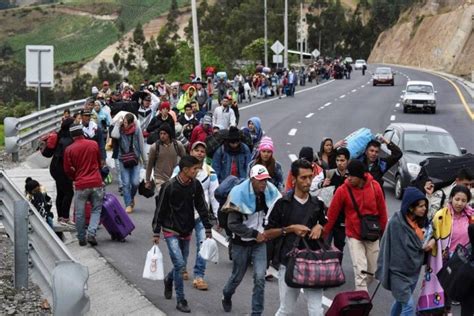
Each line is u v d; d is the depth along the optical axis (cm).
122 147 1823
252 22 13138
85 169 1504
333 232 1245
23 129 2539
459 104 5566
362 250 1150
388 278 997
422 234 998
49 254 1091
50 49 2594
